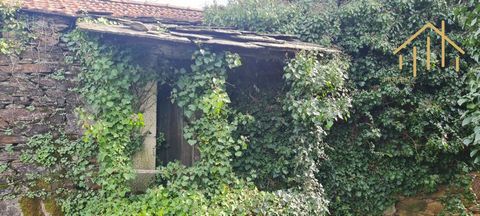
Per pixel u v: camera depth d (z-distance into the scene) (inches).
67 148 188.7
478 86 129.8
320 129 203.9
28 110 187.5
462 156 237.1
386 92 238.8
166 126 209.8
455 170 237.3
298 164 203.3
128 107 178.2
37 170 184.7
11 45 186.4
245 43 194.1
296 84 200.8
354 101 243.8
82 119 177.9
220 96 182.7
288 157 222.2
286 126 227.6
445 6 245.0
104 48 176.7
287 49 197.2
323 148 214.5
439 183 238.8
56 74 193.3
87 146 189.2
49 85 192.1
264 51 198.1
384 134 246.5
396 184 243.3
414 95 242.7
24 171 183.0
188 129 186.2
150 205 169.6
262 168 225.5
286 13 265.6
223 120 187.8
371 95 241.1
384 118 241.6
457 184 232.2
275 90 231.9
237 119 195.0
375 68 250.5
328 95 218.1
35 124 187.6
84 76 188.5
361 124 246.7
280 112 228.4
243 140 193.0
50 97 191.5
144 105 190.9
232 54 190.1
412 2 249.3
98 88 180.4
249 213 175.9
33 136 186.1
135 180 188.4
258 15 259.9
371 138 241.8
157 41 177.0
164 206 169.2
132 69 181.8
